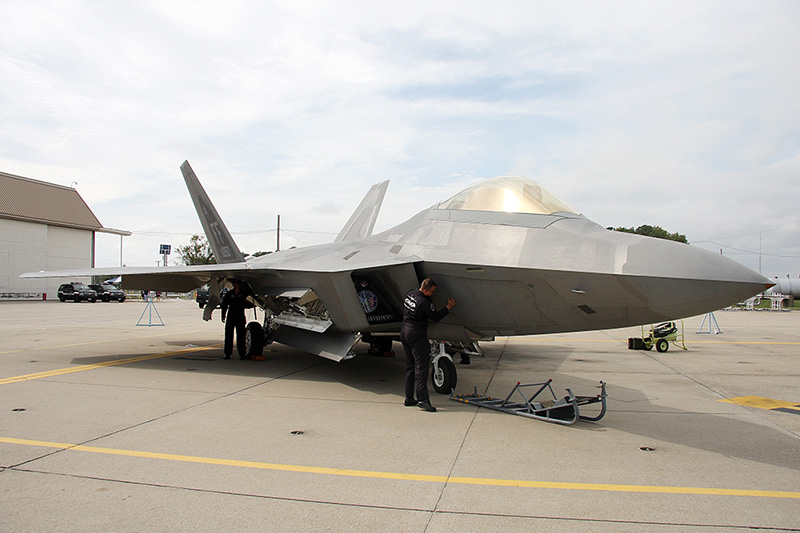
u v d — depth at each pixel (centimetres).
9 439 447
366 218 1519
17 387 682
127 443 438
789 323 2336
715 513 306
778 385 762
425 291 596
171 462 392
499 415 560
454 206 709
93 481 351
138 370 835
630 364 991
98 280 5891
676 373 876
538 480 362
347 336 767
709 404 627
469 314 668
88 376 773
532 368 932
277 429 488
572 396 530
